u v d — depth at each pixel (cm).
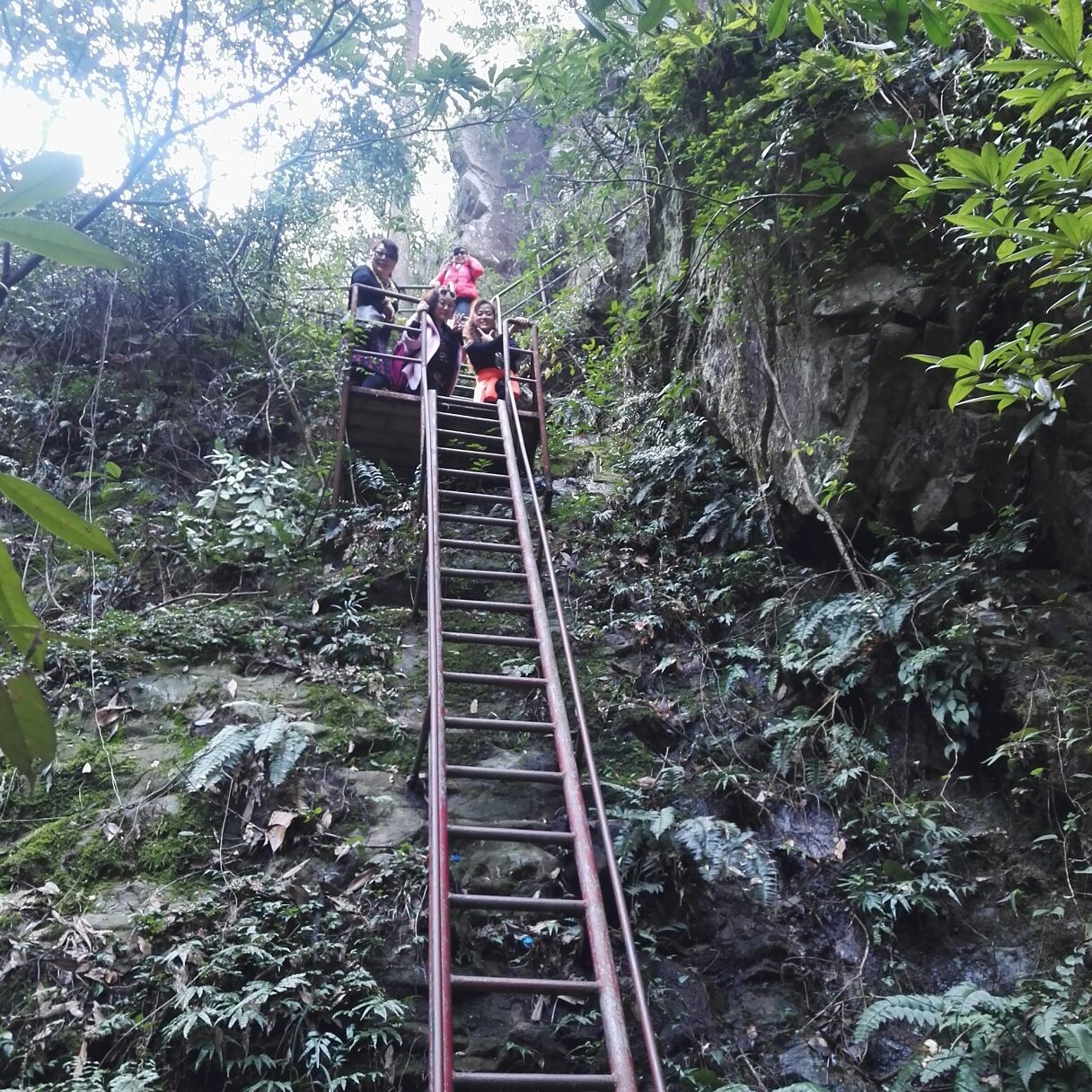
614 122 640
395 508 604
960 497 459
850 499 490
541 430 647
